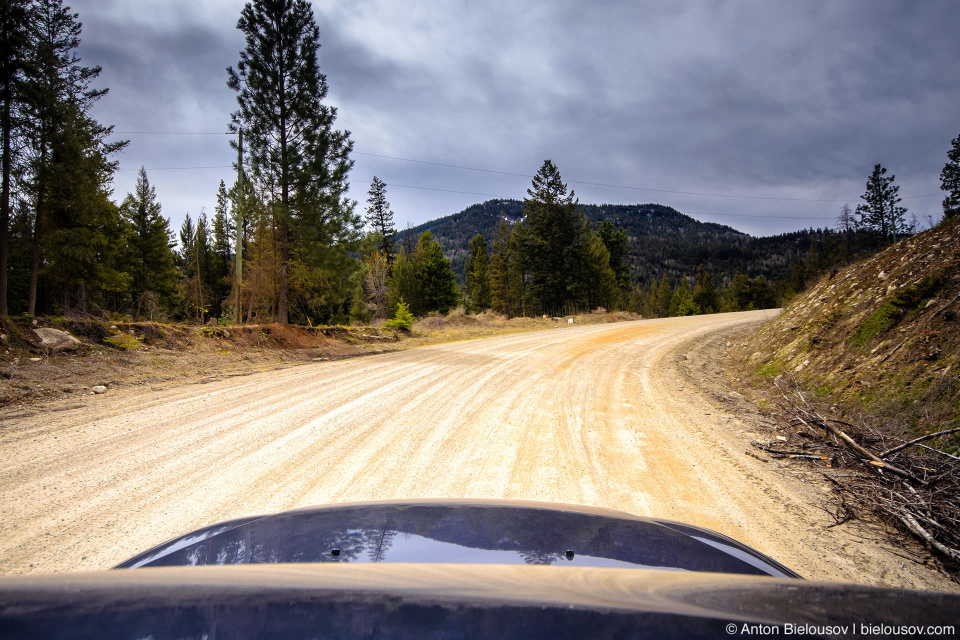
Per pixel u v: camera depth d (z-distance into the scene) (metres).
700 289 92.44
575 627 0.54
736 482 4.35
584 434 5.90
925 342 6.54
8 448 4.61
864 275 10.28
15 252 20.59
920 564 2.98
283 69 17.42
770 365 10.30
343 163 18.27
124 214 32.91
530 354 14.09
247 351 11.97
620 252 72.94
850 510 3.77
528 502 2.06
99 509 3.43
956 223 8.70
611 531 1.68
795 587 0.89
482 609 0.61
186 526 3.21
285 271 17.81
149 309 18.20
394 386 8.58
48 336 8.48
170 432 5.36
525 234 55.94
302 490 3.92
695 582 0.97
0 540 2.94
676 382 9.91
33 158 17.78
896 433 5.20
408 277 52.09
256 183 17.52
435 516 1.74
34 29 17.03
